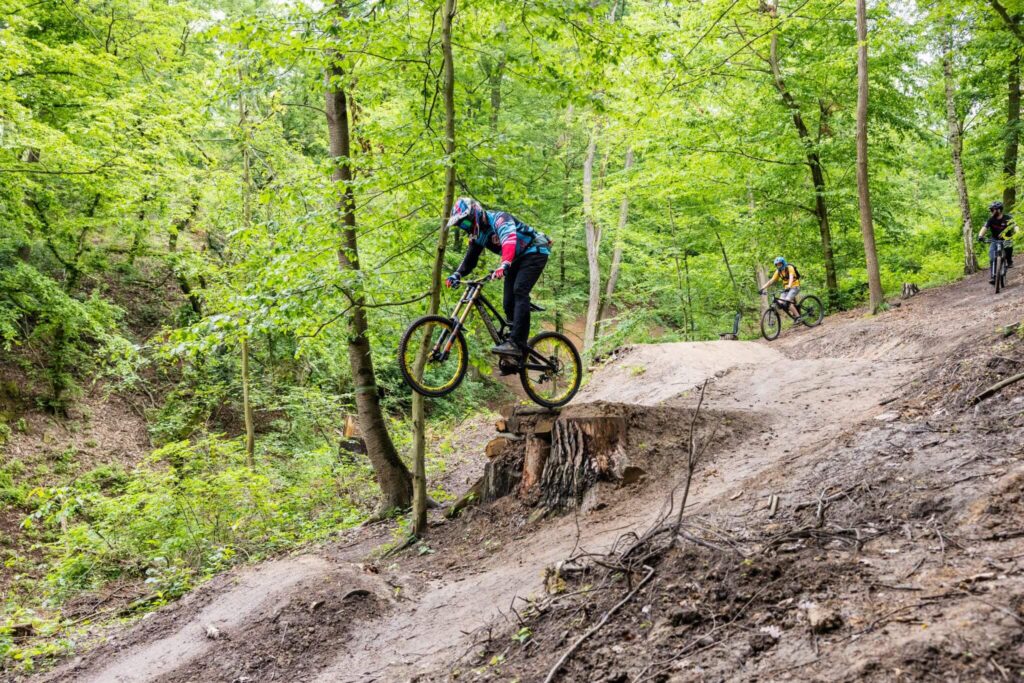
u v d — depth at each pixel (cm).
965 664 246
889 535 368
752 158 1636
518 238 638
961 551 330
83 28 1546
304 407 1602
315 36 712
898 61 1538
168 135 1445
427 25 828
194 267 1516
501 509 731
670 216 1970
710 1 1451
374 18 736
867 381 853
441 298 925
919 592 302
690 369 1168
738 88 1703
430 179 816
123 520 950
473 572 614
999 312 977
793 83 1584
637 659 325
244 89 795
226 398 1780
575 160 2403
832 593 322
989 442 468
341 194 781
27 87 1397
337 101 940
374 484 1170
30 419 1469
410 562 692
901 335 1102
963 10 1345
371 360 962
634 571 397
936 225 2083
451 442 1409
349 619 534
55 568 929
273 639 518
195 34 709
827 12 1489
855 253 1777
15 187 1300
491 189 863
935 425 545
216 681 482
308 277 709
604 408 723
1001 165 1738
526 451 736
